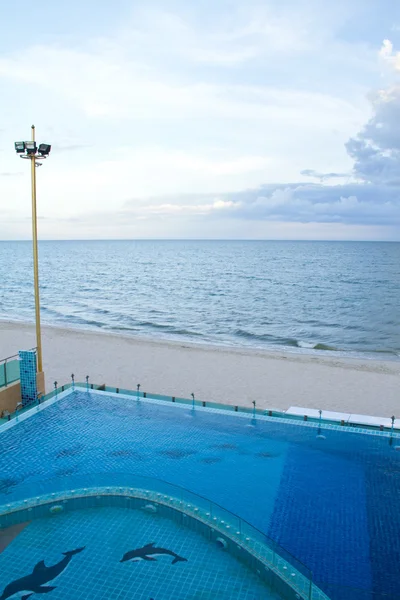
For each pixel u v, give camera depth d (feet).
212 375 83.05
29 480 38.47
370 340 128.26
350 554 29.99
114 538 31.45
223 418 51.72
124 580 27.48
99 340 112.47
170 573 28.17
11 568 28.40
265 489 37.63
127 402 55.88
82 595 26.25
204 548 30.48
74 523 33.01
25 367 55.16
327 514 34.22
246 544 29.19
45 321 151.94
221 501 35.88
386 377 83.61
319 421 50.62
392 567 28.86
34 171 53.52
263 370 86.94
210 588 26.99
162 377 81.35
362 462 42.22
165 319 157.79
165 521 33.30
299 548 30.50
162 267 386.32
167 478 39.22
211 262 445.37
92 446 44.62
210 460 42.32
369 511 34.68
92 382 77.66
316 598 25.66
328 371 87.15
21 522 33.06
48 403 55.01
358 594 26.18
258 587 27.17
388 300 200.54
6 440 45.55
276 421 51.06
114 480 35.17
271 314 168.35
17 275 312.91
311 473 40.19
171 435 47.37
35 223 54.34
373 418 51.01
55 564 28.78
